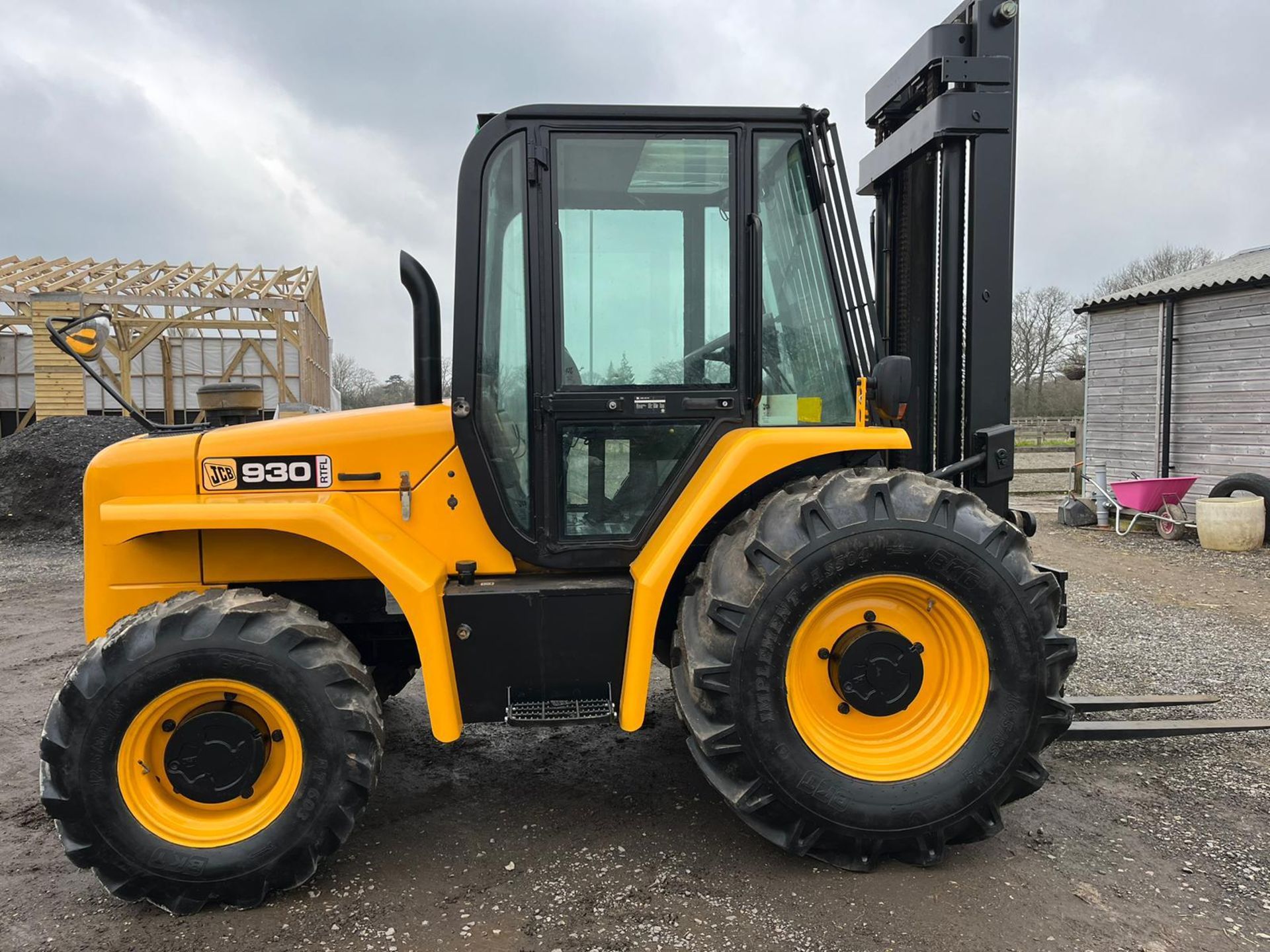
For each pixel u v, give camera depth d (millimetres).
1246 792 3125
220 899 2436
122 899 2484
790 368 2871
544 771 3393
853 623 2623
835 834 2518
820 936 2262
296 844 2432
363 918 2387
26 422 15930
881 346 2963
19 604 6324
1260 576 7047
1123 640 5207
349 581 2943
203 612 2430
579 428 2744
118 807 2375
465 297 2648
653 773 3361
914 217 3365
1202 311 9117
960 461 3176
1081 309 10688
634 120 2656
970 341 3150
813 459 2871
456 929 2326
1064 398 37250
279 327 16750
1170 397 9438
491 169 2660
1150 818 2930
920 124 3170
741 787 2516
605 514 2779
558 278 2670
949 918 2338
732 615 2465
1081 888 2490
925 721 2648
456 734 2582
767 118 2705
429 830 2900
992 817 2584
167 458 2723
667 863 2652
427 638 2521
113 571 2746
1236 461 8805
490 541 2801
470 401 2670
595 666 2672
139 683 2357
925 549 2486
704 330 2752
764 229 2805
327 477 2760
